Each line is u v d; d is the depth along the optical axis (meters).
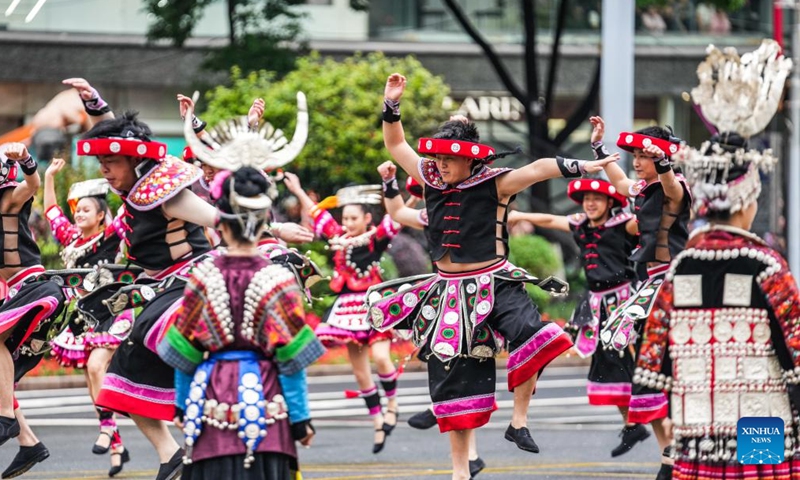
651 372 14.78
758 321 14.45
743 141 14.70
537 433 29.72
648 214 20.84
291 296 14.20
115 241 24.53
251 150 15.30
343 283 27.86
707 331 14.52
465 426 19.47
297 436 14.41
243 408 14.12
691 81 78.31
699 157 14.64
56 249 42.62
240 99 50.06
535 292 51.22
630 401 22.16
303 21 72.06
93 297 19.41
